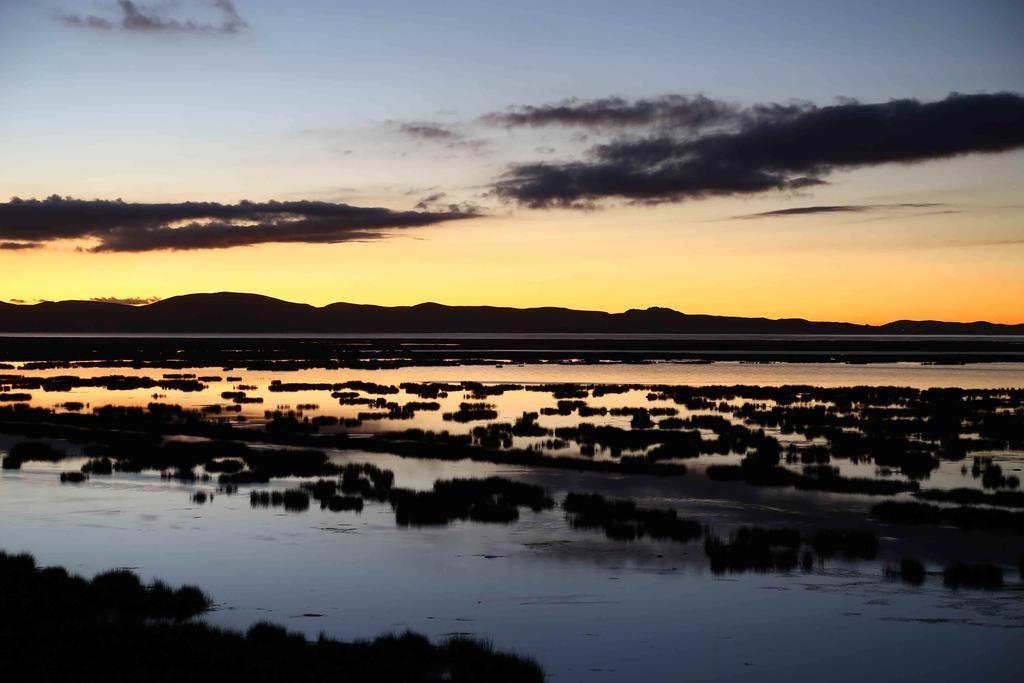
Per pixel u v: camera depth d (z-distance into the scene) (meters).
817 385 95.94
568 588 22.11
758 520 29.62
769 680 16.67
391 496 32.38
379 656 17.16
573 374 113.38
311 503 31.80
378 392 82.56
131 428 53.19
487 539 26.80
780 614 20.28
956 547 26.00
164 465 39.66
